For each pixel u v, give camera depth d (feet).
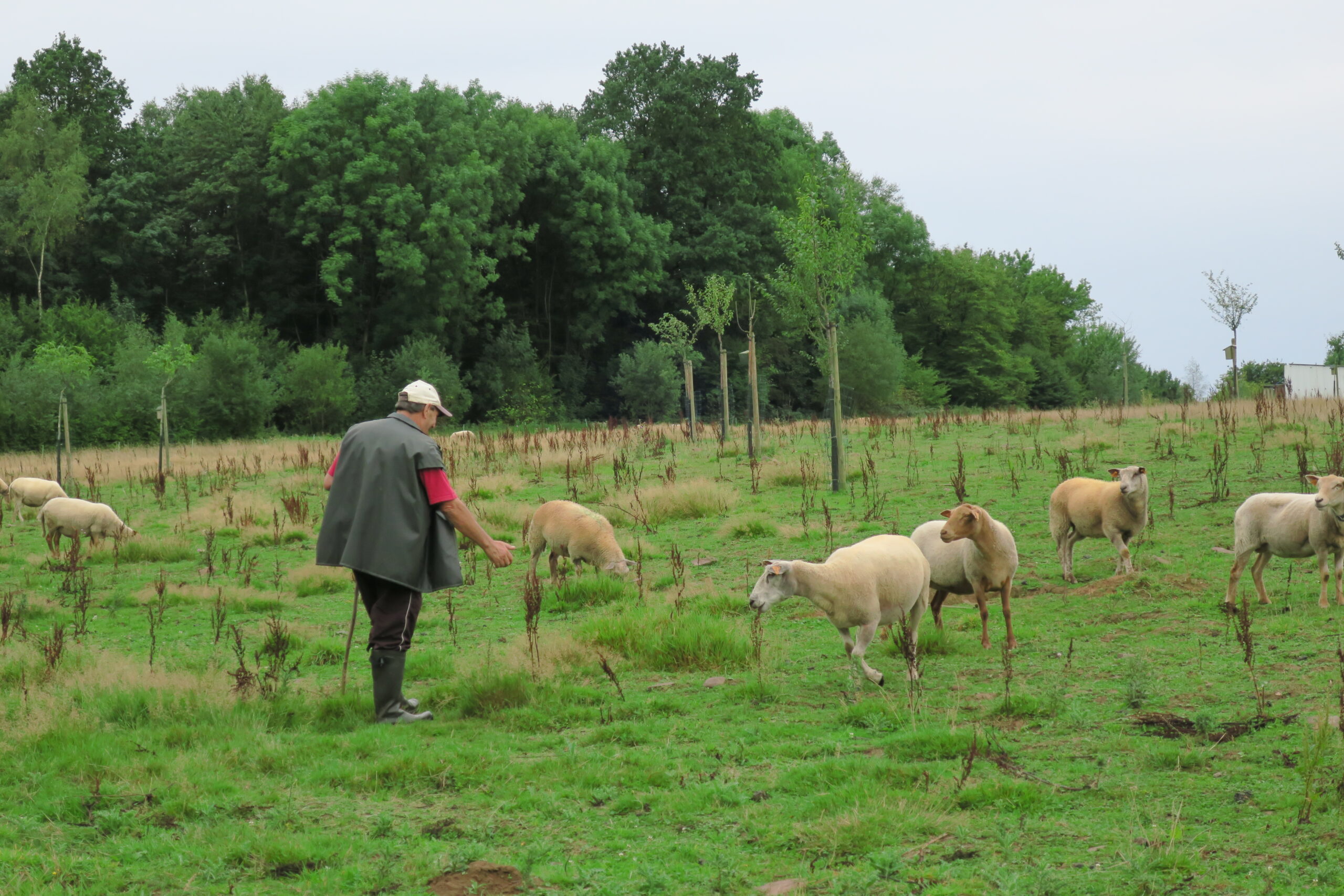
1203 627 30.04
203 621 39.55
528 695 26.23
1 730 23.62
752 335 79.66
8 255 180.86
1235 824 16.60
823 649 31.22
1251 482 51.83
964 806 18.06
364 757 22.36
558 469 74.23
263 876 16.49
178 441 140.46
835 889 14.79
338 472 25.91
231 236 199.21
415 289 182.80
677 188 210.79
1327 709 21.49
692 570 44.06
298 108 197.77
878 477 64.13
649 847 17.15
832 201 221.46
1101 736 21.49
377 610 25.66
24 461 103.24
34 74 208.85
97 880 16.21
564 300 211.82
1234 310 102.17
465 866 16.30
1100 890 14.56
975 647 30.01
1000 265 302.66
